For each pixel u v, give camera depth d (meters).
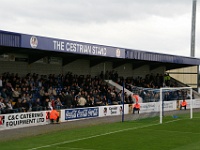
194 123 24.83
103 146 15.46
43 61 31.62
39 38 24.78
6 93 24.52
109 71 38.84
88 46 29.55
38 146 15.16
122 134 19.03
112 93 32.81
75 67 35.12
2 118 20.50
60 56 32.62
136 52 35.31
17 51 28.14
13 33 22.70
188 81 50.69
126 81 38.84
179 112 35.03
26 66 30.06
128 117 28.64
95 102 29.89
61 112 24.91
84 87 31.52
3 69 28.16
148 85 40.22
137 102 32.00
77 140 16.84
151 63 43.62
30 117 22.41
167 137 18.23
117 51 32.88
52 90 27.95
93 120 26.16
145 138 17.81
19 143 15.90
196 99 42.69
